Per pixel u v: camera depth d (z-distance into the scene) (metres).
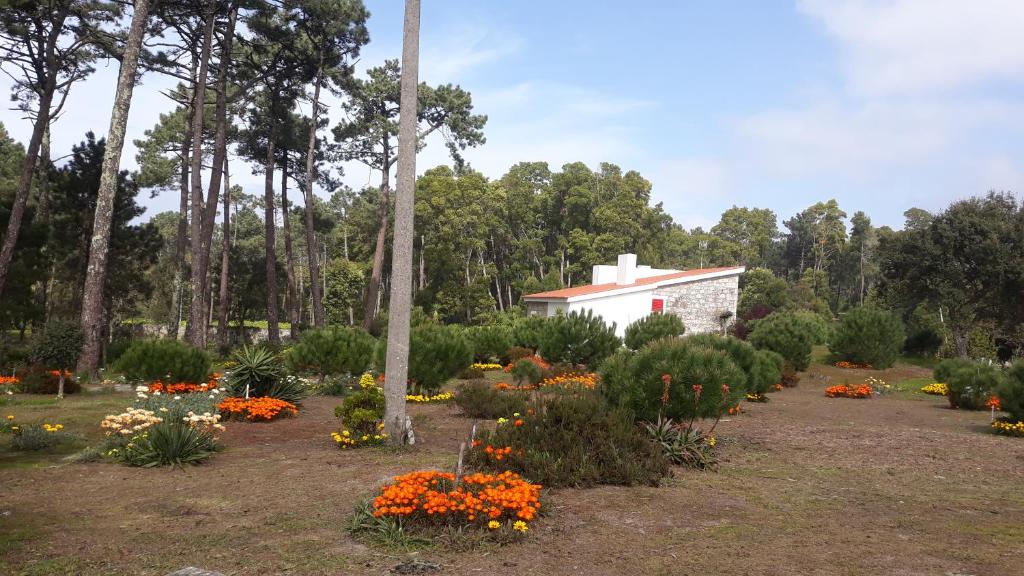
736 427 12.44
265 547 4.98
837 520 5.96
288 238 42.88
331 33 34.88
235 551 4.89
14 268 25.75
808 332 27.09
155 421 9.10
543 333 22.48
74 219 31.33
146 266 35.50
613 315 33.56
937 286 34.03
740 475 8.06
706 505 6.45
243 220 82.56
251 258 50.44
